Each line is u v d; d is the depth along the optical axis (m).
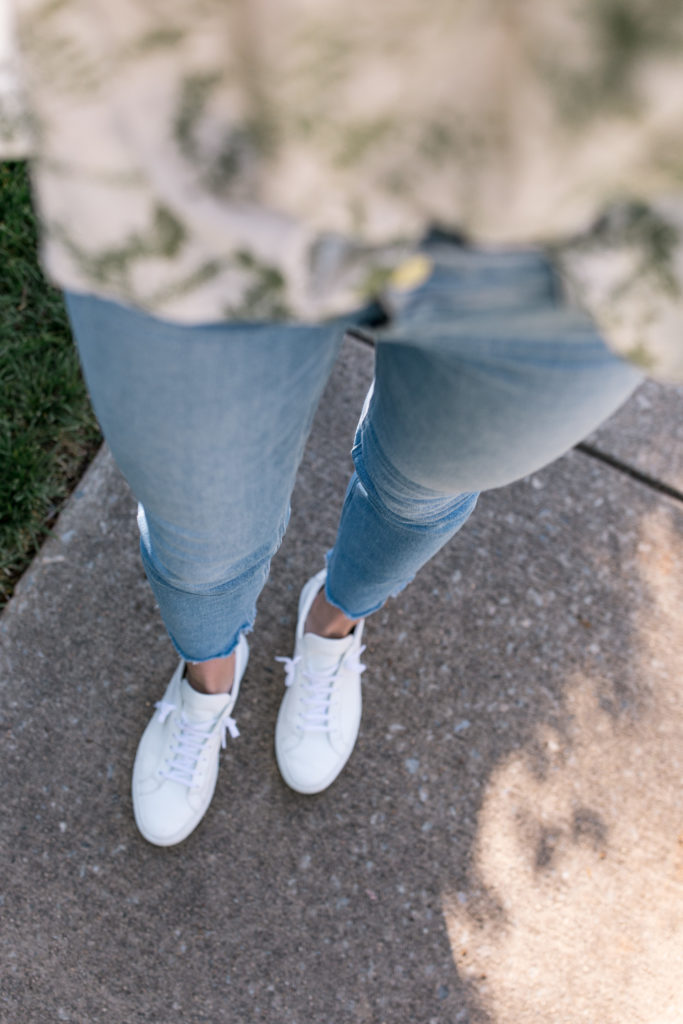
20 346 1.78
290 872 1.59
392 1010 1.52
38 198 0.59
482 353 0.70
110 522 1.77
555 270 0.58
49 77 0.52
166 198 0.54
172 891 1.55
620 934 1.61
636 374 0.77
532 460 0.87
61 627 1.68
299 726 1.65
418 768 1.69
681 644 1.85
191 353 0.68
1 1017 1.43
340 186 0.52
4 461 1.69
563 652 1.81
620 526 1.93
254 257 0.56
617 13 0.43
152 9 0.48
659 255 0.55
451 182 0.51
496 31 0.45
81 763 1.61
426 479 0.97
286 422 0.81
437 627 1.81
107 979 1.48
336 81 0.47
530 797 1.69
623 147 0.48
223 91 0.50
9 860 1.52
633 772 1.74
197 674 1.43
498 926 1.60
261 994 1.50
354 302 0.60
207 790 1.59
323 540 1.85
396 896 1.59
